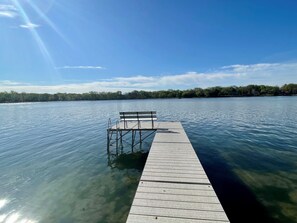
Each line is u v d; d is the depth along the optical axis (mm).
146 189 5246
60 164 10633
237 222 5582
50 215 6156
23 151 13281
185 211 4293
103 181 8492
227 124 21141
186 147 8938
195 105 49688
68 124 25016
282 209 6090
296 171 8812
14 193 7555
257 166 9492
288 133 16172
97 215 6102
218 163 10047
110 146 14266
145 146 14211
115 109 46594
